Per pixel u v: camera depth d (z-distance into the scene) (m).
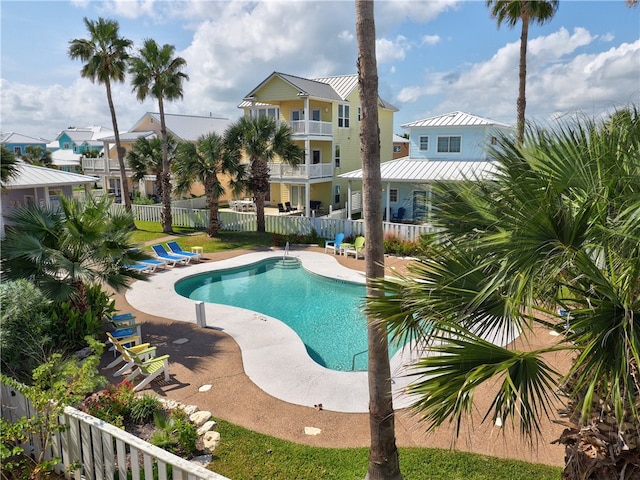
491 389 8.43
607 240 3.74
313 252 21.52
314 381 8.91
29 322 7.20
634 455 3.89
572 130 4.73
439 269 4.42
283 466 6.19
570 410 4.40
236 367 9.55
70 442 5.30
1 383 5.95
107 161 41.03
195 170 23.19
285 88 29.56
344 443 6.82
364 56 4.96
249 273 19.11
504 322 4.41
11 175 18.62
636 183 4.13
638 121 4.63
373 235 5.16
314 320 13.57
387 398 5.42
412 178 24.56
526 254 3.73
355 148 35.28
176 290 16.53
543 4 18.45
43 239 10.73
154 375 8.58
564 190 4.53
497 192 4.46
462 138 26.91
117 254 11.01
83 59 25.41
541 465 6.11
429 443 6.73
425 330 4.34
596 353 3.34
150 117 41.03
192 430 6.59
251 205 35.53
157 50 24.61
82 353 9.91
